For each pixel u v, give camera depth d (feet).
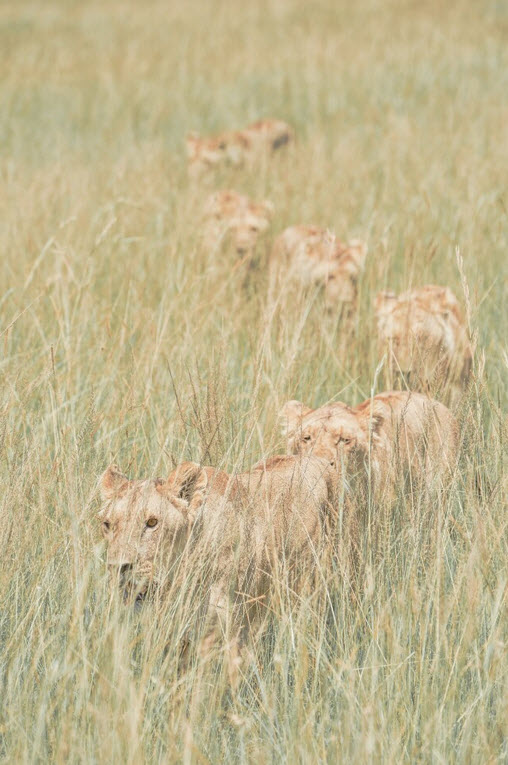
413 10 176.96
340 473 27.68
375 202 60.75
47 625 23.85
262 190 69.92
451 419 32.53
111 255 49.24
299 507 25.90
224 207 59.00
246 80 135.85
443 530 26.63
